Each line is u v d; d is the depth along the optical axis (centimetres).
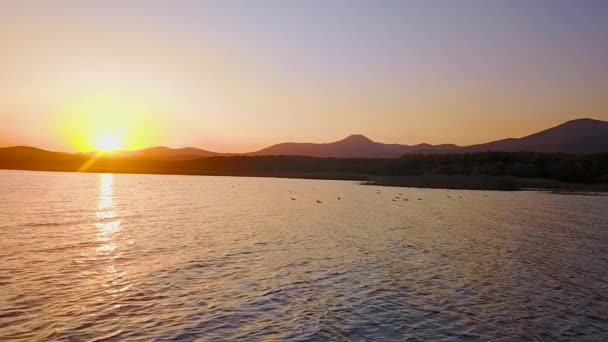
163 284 2148
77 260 2627
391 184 13850
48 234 3538
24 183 11900
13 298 1872
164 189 10775
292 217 5125
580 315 1828
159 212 5462
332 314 1769
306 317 1727
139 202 6938
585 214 5888
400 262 2734
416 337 1558
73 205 6134
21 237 3362
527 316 1802
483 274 2477
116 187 11262
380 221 4850
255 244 3259
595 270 2627
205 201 7325
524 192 10925
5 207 5572
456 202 7662
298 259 2761
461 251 3138
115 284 2131
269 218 4984
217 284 2164
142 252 2905
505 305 1938
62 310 1748
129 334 1528
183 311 1770
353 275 2386
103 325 1605
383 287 2166
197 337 1514
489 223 4772
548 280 2378
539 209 6506
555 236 3906
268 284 2177
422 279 2334
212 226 4219
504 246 3369
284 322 1669
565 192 11169
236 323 1652
